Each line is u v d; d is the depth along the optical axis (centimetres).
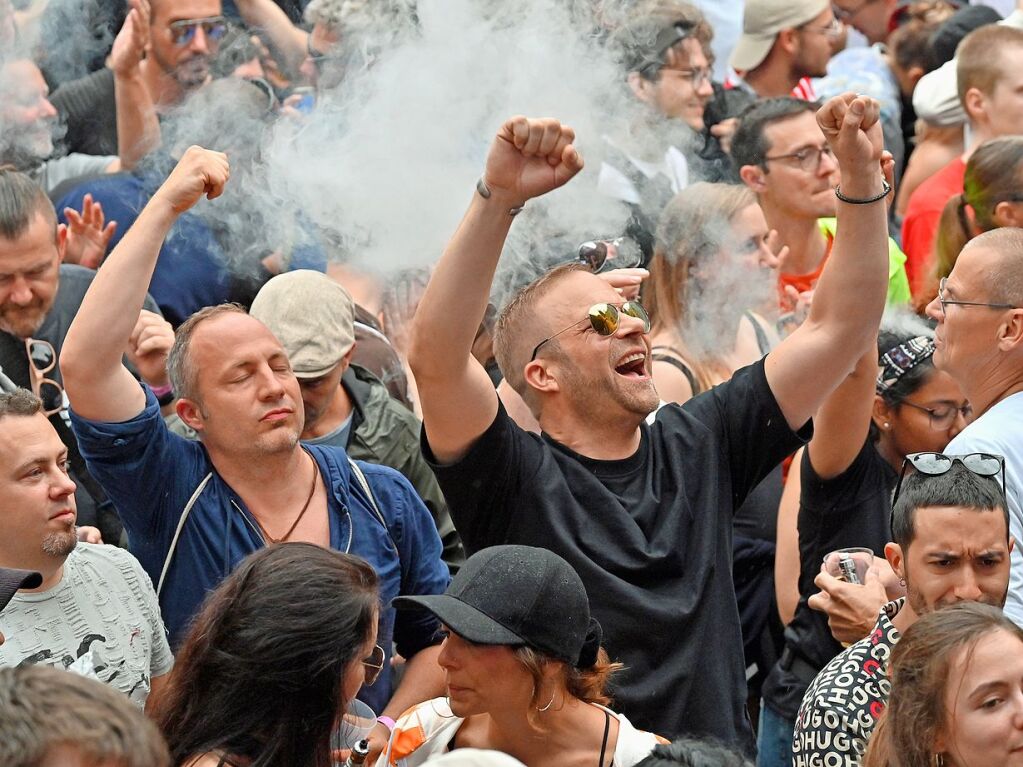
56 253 569
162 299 662
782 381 473
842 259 461
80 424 451
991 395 516
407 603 368
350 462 487
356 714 406
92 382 446
